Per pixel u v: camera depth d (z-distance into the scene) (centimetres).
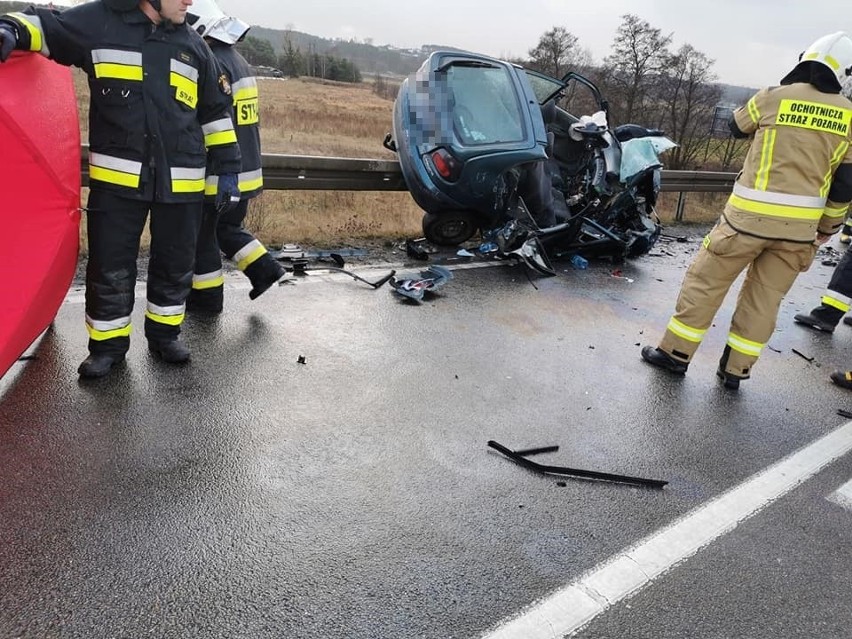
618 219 770
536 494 299
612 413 388
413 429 343
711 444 365
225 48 414
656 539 276
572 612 231
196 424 321
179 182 340
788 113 387
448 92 650
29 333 327
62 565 227
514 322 518
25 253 307
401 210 883
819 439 386
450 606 228
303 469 297
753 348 427
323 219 768
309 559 243
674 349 451
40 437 295
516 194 682
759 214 396
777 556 274
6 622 203
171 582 225
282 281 539
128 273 350
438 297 554
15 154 296
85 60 312
